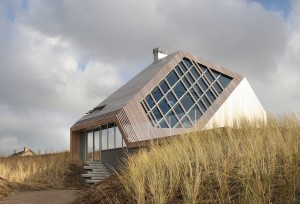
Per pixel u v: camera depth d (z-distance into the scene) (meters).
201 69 29.08
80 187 20.08
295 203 4.86
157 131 23.27
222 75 29.81
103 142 25.66
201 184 6.45
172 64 27.62
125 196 7.60
